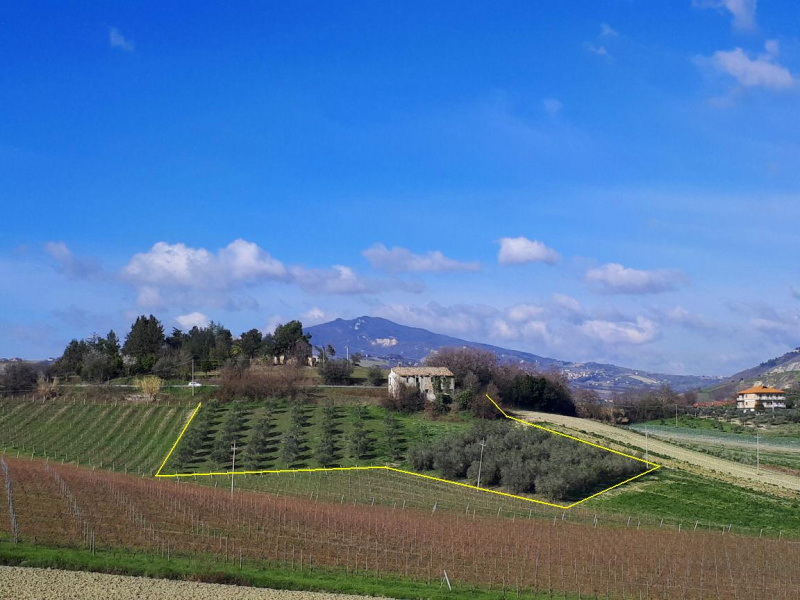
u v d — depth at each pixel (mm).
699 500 98188
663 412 197000
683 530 85250
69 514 70438
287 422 128750
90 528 65875
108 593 49719
